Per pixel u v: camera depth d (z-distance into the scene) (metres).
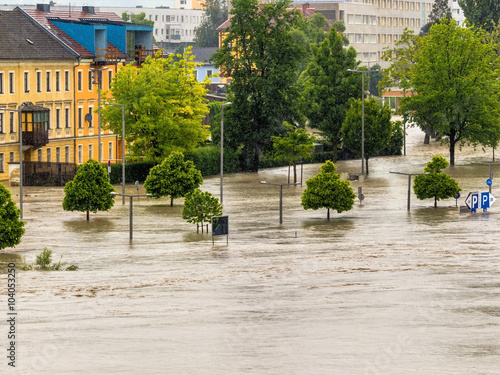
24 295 43.22
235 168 134.12
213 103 156.88
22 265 55.59
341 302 40.56
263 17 136.12
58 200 96.88
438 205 91.69
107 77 137.00
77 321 36.53
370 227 75.31
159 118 118.06
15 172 112.06
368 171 131.12
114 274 51.09
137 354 30.98
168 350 31.55
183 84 121.69
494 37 198.00
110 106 118.12
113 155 141.25
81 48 132.75
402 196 100.50
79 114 132.38
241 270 51.97
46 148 124.69
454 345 32.16
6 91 117.06
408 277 48.25
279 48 135.38
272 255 59.00
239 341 32.84
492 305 39.53
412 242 65.38
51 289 45.03
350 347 31.89
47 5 137.75
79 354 31.02
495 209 88.31
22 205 85.62
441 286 45.03
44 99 124.25
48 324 35.91
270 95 133.12
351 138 129.12
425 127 178.88
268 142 136.12
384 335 33.69
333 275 49.41
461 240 66.38
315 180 81.69
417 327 35.09
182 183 91.69
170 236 70.94
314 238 68.56
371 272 50.41
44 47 125.00
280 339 33.16
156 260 57.47
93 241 67.94
